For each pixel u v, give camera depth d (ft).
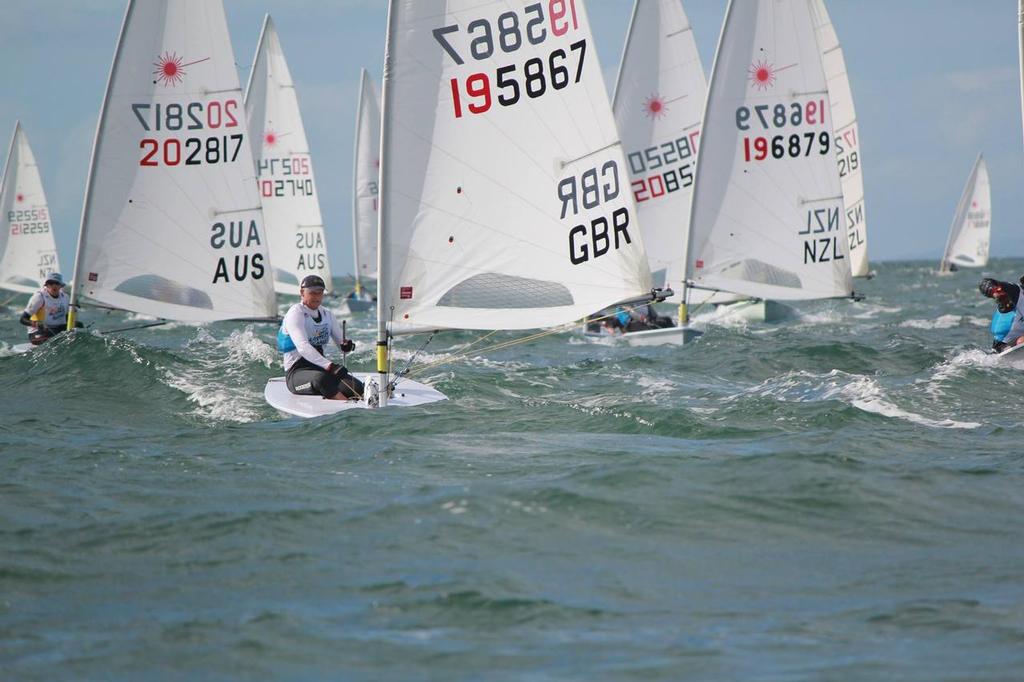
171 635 65.72
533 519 88.63
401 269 144.46
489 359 209.15
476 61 144.36
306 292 152.25
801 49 274.36
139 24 214.90
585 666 60.54
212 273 224.33
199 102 220.23
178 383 169.37
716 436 126.00
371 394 144.56
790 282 279.69
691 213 275.80
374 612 69.10
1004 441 120.98
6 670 61.00
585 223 151.33
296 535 85.56
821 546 83.15
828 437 122.21
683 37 318.86
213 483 104.73
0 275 495.41
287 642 64.39
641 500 93.61
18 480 107.14
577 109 149.59
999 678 57.77
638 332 257.96
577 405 144.36
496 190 147.13
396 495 97.35
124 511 94.22
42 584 75.82
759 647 63.05
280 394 155.22
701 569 77.77
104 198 217.36
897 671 59.06
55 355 186.91
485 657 61.98
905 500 94.99
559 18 147.95
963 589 72.95
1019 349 174.29
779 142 275.39
